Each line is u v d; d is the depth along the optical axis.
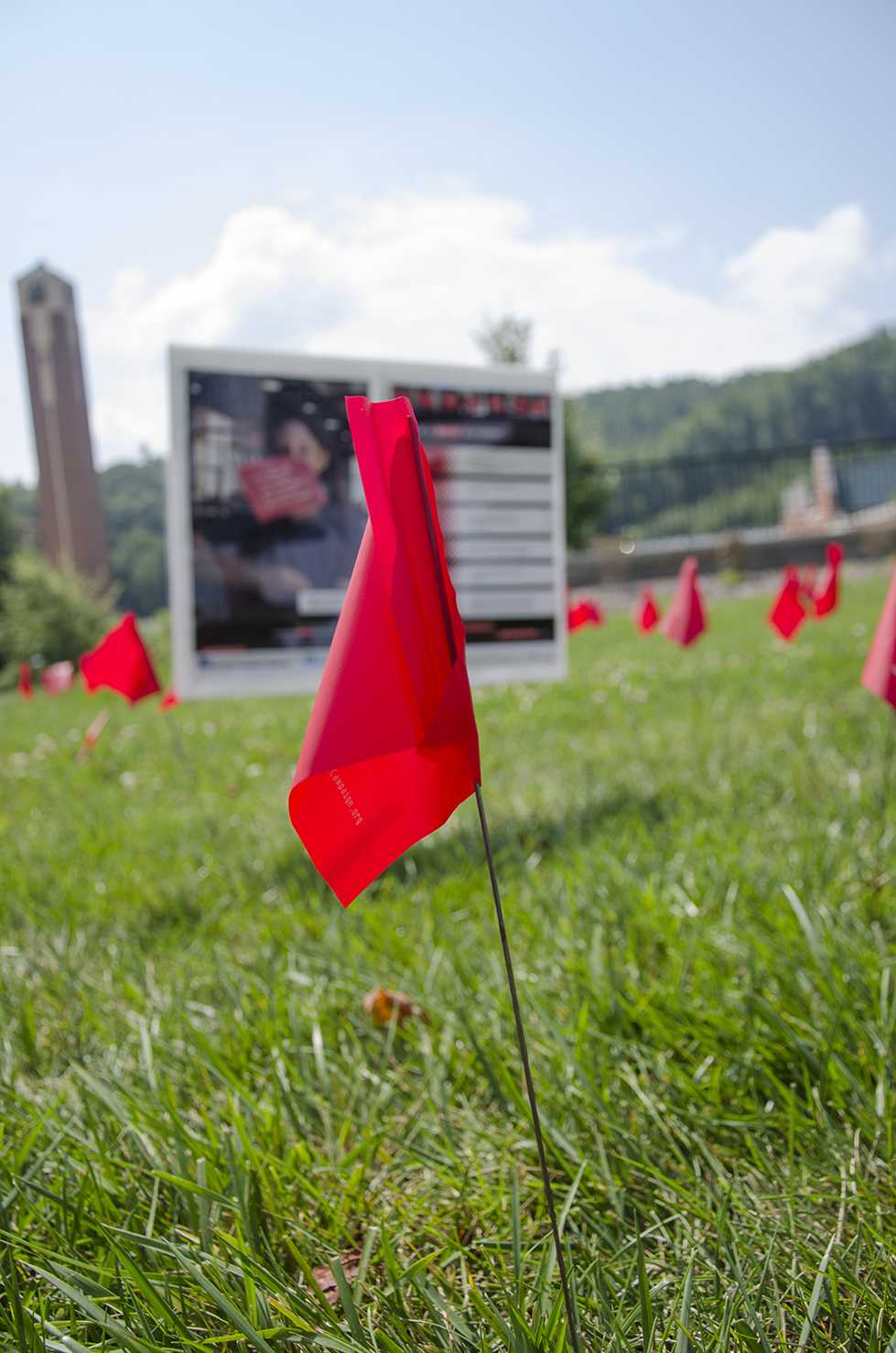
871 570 32.12
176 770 7.84
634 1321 1.59
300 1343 1.57
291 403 6.08
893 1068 2.21
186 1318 1.68
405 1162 2.20
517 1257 1.62
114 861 5.01
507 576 6.70
